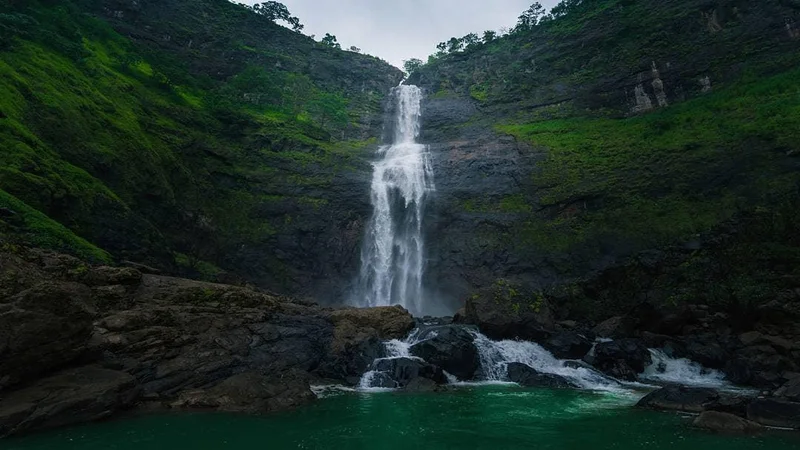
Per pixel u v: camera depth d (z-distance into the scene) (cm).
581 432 952
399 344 1738
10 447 799
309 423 1023
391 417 1084
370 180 4412
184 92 4653
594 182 3656
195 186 3609
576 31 6331
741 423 942
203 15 7019
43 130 2512
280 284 3653
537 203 3809
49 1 4316
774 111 3209
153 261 2508
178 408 1109
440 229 4106
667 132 3766
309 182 4247
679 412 1123
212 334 1495
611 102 5009
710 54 4512
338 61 8075
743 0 4647
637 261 2539
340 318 1972
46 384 989
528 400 1273
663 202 3198
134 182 2955
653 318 2069
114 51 4469
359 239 4094
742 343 1722
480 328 1955
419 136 5969
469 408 1178
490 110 6006
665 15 5238
